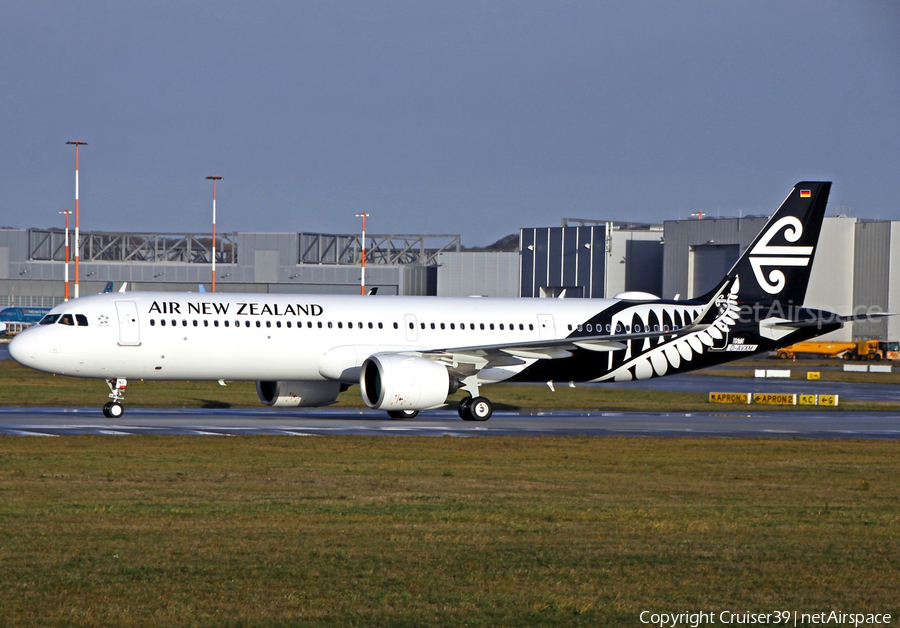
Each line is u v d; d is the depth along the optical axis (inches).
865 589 2283.5
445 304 7130.9
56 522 2839.6
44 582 2191.2
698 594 2215.8
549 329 7234.3
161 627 1908.2
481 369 6953.7
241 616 1982.0
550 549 2623.0
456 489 3629.4
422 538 2723.9
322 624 1945.1
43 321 6407.5
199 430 5698.8
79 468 3954.2
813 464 4601.4
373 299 7022.6
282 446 4805.6
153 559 2416.3
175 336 6392.7
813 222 7696.9
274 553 2503.7
